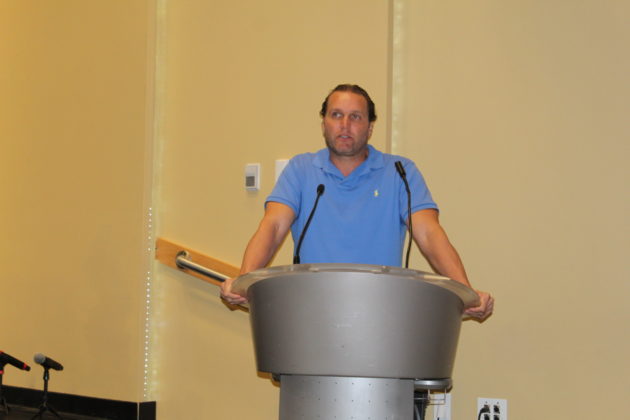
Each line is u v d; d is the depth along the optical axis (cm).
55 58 393
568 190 249
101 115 369
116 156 361
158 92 351
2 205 410
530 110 257
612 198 242
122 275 352
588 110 248
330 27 298
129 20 361
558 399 245
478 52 269
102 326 358
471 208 265
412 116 280
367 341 141
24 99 405
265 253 199
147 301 342
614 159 242
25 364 363
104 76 370
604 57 247
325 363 143
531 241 254
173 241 339
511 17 263
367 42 287
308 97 302
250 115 319
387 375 142
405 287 142
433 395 265
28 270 394
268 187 310
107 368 353
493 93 265
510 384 254
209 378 322
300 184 211
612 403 237
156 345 341
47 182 391
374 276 142
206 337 325
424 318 144
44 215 390
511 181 259
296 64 306
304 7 306
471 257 264
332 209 204
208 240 328
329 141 204
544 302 250
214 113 332
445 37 275
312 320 143
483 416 256
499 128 262
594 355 240
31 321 390
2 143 412
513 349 254
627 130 241
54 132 390
